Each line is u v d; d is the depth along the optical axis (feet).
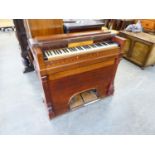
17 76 7.06
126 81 7.11
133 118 5.05
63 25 4.33
